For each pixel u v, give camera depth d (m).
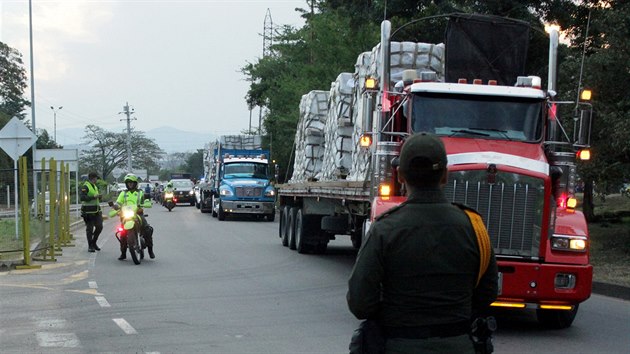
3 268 17.61
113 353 8.97
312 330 10.46
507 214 10.55
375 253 3.91
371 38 37.28
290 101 47.94
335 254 21.62
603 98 19.33
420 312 3.88
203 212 50.09
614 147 18.09
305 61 50.25
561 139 12.56
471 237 3.99
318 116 23.34
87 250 22.27
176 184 65.38
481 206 10.55
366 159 14.94
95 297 13.22
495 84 12.84
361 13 31.42
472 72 14.36
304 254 21.39
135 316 11.41
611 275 16.14
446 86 12.23
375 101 12.45
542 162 10.95
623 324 11.45
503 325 11.41
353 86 17.62
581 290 10.43
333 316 11.56
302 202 22.36
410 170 4.04
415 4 30.00
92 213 21.77
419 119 12.12
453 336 3.90
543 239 10.52
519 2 27.14
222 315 11.56
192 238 26.91
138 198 19.30
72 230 30.98
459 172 10.55
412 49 15.35
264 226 34.56
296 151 26.00
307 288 14.59
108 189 81.06
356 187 14.43
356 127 16.73
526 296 10.38
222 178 40.62
